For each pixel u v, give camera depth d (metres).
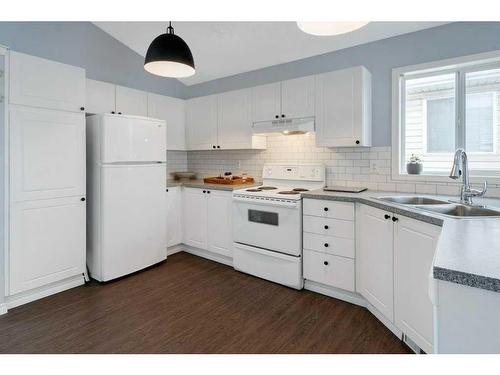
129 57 3.79
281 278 2.81
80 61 3.31
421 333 1.67
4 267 2.29
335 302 2.49
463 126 2.56
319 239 2.59
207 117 3.96
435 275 0.80
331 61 3.16
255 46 3.29
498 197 2.31
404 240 1.82
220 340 1.94
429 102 2.73
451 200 2.16
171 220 3.70
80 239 2.80
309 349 1.84
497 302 0.74
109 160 2.85
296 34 2.98
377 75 2.86
